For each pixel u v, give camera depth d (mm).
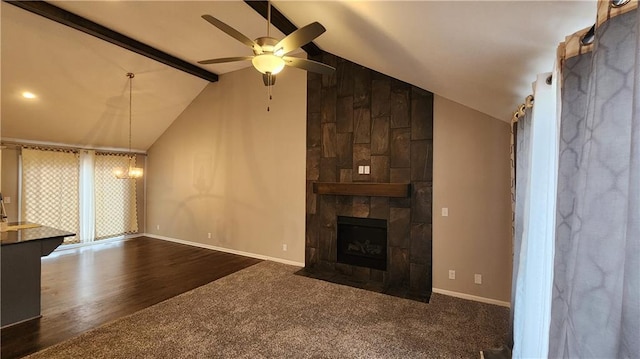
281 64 2244
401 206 3906
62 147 5754
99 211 6262
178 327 2764
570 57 1212
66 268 4543
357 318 2973
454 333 2703
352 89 4246
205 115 5805
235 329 2736
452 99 3576
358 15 2088
